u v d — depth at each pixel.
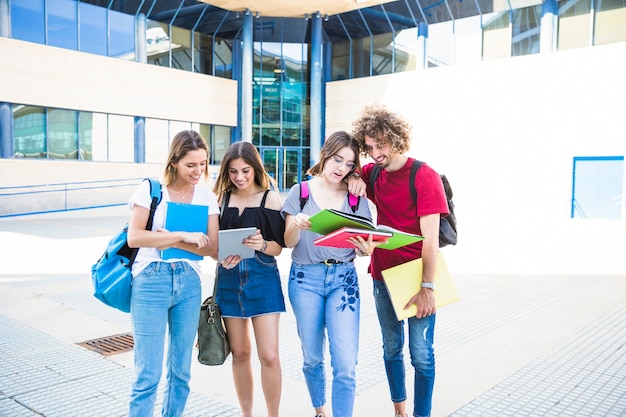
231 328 2.85
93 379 3.67
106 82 20.33
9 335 4.65
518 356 4.22
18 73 17.75
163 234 2.42
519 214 19.91
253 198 2.90
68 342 4.49
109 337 4.64
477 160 20.97
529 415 3.16
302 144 25.95
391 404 3.35
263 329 2.81
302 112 25.89
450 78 21.56
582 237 13.31
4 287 6.61
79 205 19.39
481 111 20.78
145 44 21.64
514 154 20.05
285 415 3.18
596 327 5.04
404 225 2.83
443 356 4.23
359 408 3.29
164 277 2.49
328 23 24.98
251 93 24.28
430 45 22.52
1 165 17.25
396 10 22.64
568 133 18.80
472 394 3.47
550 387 3.59
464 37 21.44
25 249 10.05
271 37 25.45
